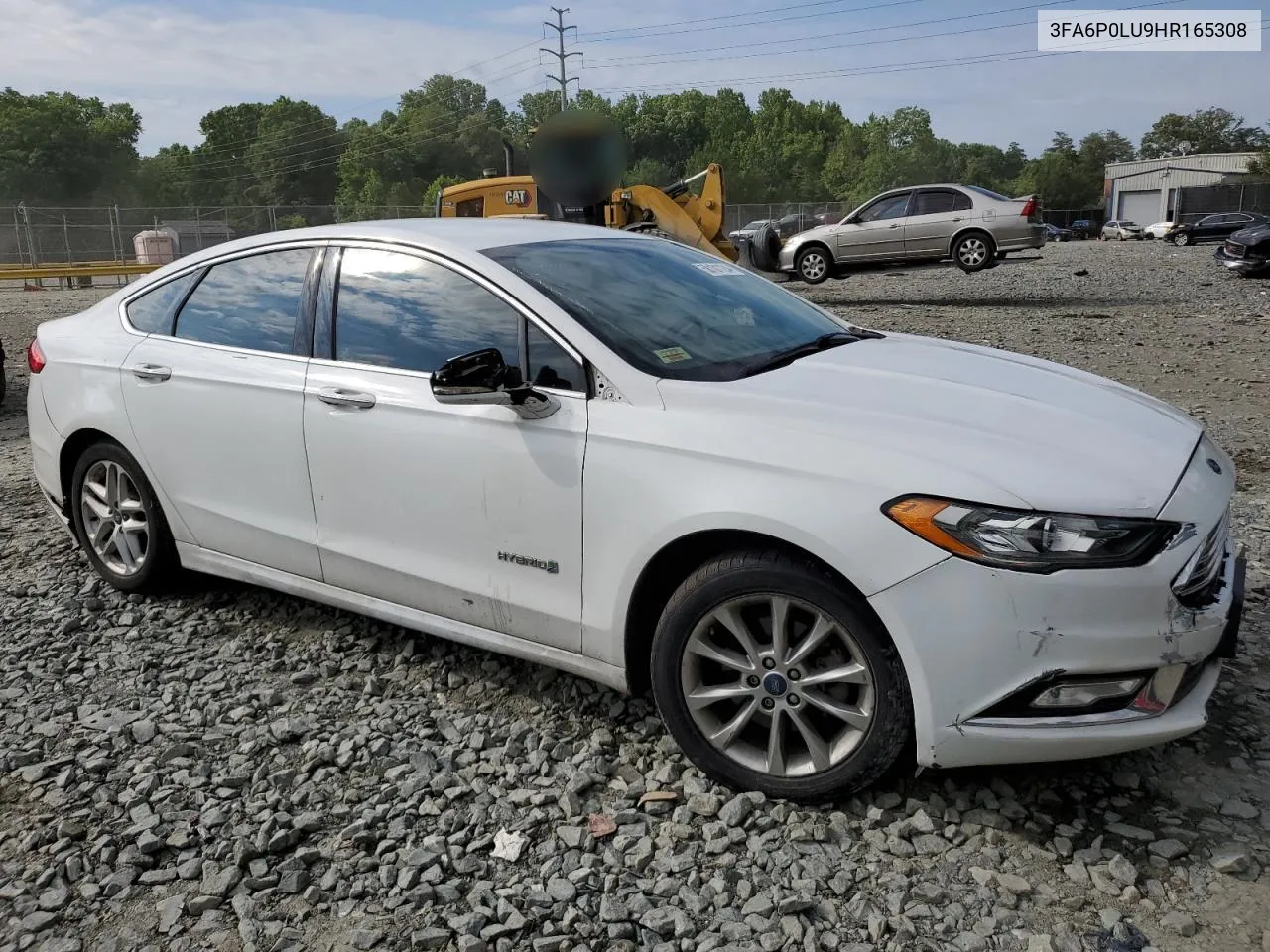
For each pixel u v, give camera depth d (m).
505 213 18.09
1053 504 2.59
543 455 3.21
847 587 2.76
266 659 4.07
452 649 4.08
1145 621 2.59
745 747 3.06
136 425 4.33
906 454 2.73
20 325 18.19
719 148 89.62
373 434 3.59
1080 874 2.64
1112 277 21.27
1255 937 2.41
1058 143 116.06
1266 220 21.31
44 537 5.61
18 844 2.95
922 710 2.68
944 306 16.12
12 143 78.12
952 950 2.42
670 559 3.07
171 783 3.21
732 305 3.83
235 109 107.75
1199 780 3.01
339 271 3.83
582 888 2.69
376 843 2.90
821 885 2.66
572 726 3.47
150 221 43.34
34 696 3.81
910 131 94.75
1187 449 3.00
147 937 2.57
